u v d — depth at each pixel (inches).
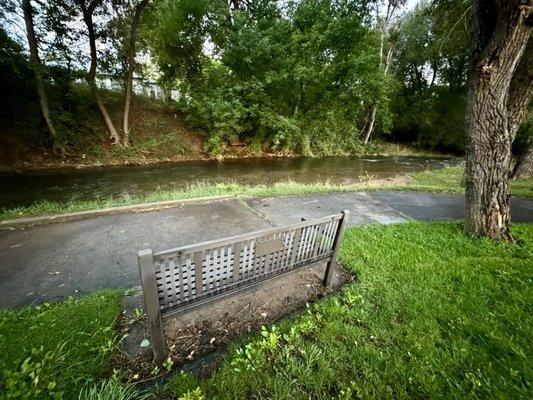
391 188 318.7
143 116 558.3
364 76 694.5
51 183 327.0
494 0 136.9
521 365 73.5
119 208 191.8
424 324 89.6
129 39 460.1
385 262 134.8
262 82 594.9
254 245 85.0
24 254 129.8
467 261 136.4
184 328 89.5
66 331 80.0
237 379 69.1
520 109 181.6
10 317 85.6
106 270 121.4
